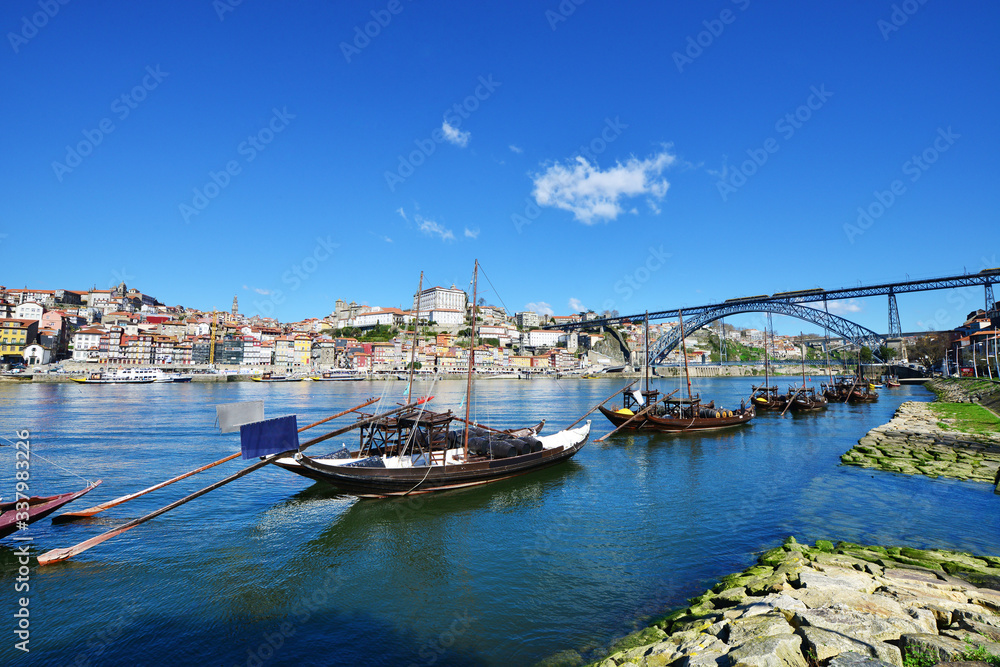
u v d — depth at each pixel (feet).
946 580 44.80
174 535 66.59
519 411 249.96
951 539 60.64
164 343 550.77
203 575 54.80
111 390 363.97
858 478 93.40
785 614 35.55
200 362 565.94
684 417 161.27
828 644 29.60
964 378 380.37
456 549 62.08
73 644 41.63
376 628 44.06
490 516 74.79
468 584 52.39
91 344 513.45
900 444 125.80
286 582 53.21
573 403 305.73
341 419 195.83
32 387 382.83
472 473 87.15
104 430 157.99
